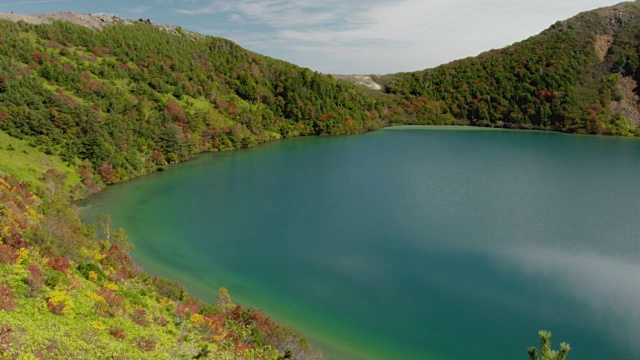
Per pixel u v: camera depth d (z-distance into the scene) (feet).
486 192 379.96
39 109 398.21
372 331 171.01
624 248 248.52
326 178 438.40
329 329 172.45
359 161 531.50
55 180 321.32
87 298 132.26
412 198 362.12
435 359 154.71
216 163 514.68
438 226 290.56
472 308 187.11
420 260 235.61
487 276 215.92
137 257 234.79
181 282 207.31
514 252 244.83
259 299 194.70
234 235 273.75
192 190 386.52
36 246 156.04
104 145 399.65
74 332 105.91
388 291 202.28
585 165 500.33
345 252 247.50
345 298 196.34
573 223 294.46
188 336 130.41
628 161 522.47
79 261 163.43
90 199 344.08
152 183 407.64
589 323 174.29
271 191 385.91
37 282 124.57
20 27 611.06
